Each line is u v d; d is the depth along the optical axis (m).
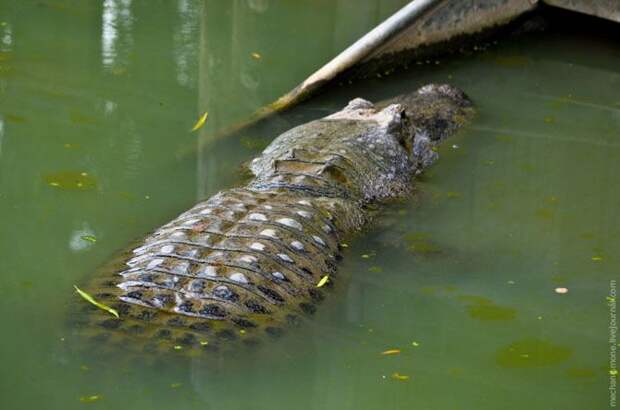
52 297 8.75
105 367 7.49
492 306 9.35
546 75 15.93
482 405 7.68
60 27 16.06
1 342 7.97
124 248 9.60
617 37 17.34
